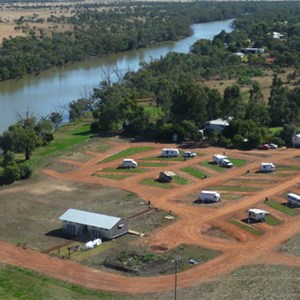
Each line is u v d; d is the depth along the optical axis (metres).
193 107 160.50
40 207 108.25
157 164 134.25
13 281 79.38
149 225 98.19
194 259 84.94
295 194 111.31
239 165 132.00
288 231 95.00
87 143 154.62
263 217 99.12
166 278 79.62
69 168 133.25
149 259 84.81
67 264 84.44
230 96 159.75
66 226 96.00
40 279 79.94
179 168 130.62
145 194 114.19
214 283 77.88
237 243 90.62
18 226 99.31
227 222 98.81
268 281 78.06
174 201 109.75
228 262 84.19
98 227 93.00
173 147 148.88
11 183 123.12
